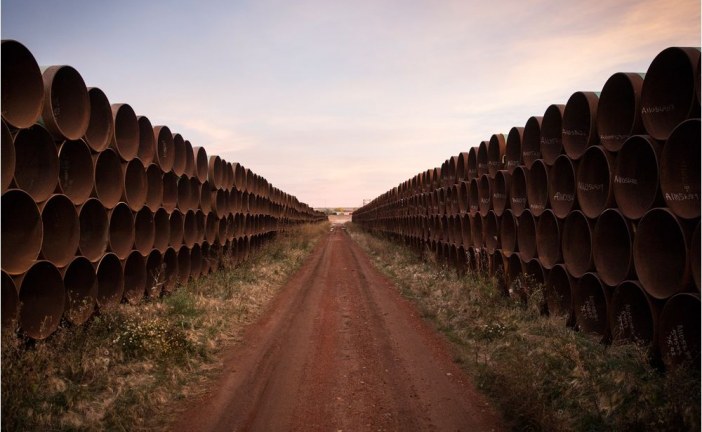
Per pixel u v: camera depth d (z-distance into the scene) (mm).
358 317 9578
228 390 5715
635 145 5723
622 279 5938
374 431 4656
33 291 6023
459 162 14711
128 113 8336
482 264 11734
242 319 9242
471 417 4930
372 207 48406
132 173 8570
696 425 3939
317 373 6293
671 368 4734
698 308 4992
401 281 14188
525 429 4547
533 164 8875
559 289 8125
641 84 5738
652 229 5547
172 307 8609
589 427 4426
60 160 6609
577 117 7324
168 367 6090
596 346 6105
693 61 4738
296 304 10977
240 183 17359
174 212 10602
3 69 5348
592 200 6898
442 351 7188
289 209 36281
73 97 6570
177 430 4684
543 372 5531
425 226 19734
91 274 6945
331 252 26078
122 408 4891
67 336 5969
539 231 8602
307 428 4727
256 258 17359
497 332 7430
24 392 4625
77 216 6445
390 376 6156
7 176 5109
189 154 11781
